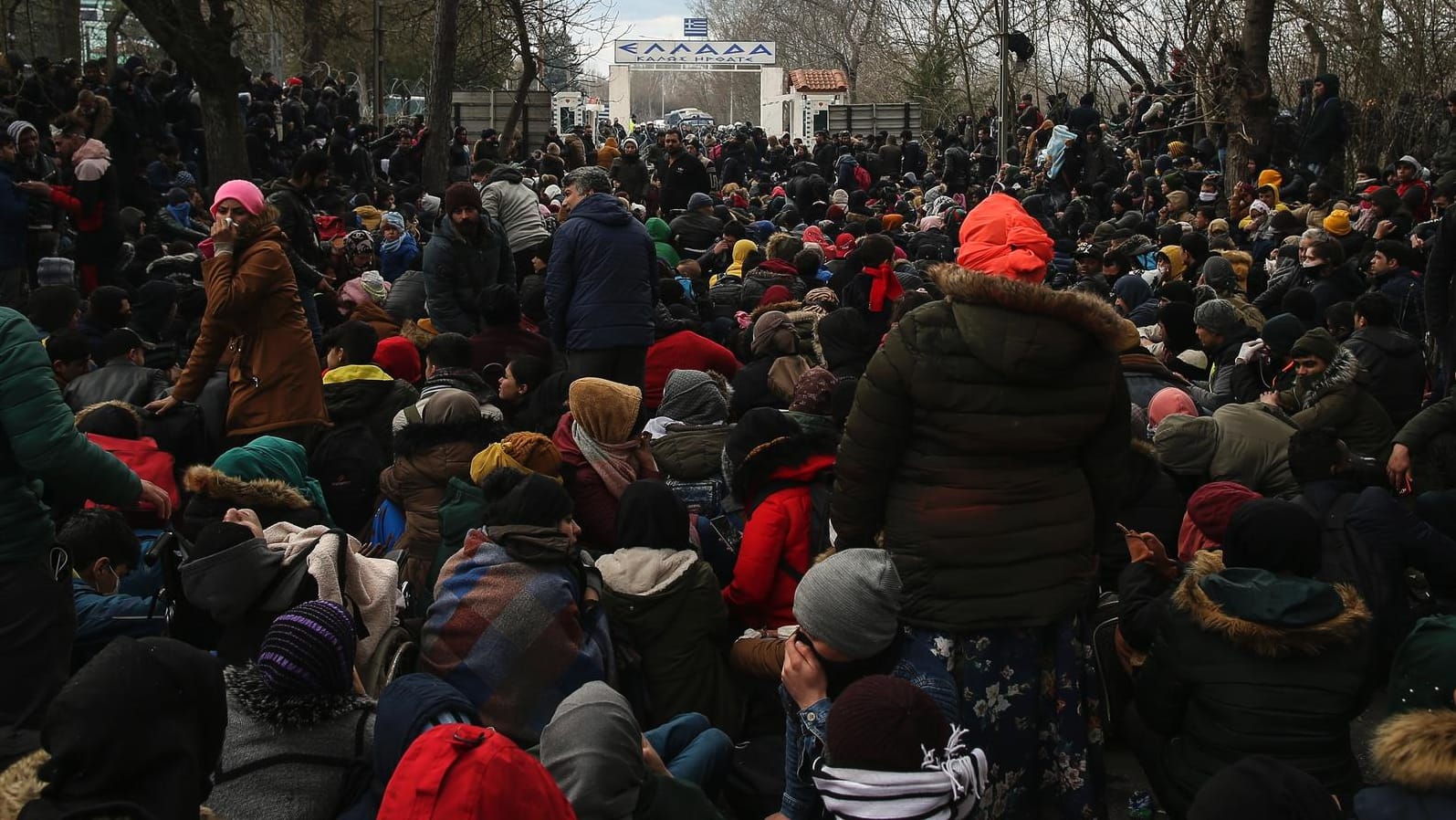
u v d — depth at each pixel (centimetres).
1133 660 444
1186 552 506
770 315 686
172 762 254
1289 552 366
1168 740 395
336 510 610
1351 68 2416
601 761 307
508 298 771
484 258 852
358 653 403
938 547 338
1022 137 3047
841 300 952
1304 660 359
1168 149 2547
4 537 368
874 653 339
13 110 1822
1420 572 533
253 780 315
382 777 307
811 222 2059
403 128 2462
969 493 337
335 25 3491
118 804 246
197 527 481
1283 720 356
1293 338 682
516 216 1052
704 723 402
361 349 664
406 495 518
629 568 437
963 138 3475
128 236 1341
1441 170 1934
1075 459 352
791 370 669
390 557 518
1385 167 2186
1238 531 373
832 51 7169
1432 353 888
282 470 514
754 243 1330
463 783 244
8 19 2539
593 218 716
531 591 392
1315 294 992
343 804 318
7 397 360
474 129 3056
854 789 277
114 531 467
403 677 317
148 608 443
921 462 343
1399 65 2320
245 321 590
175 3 1389
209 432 634
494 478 433
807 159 3509
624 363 731
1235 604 361
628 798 312
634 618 433
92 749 245
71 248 1273
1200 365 837
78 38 2866
